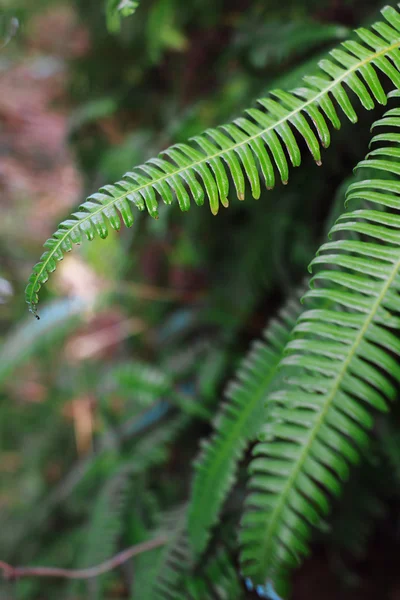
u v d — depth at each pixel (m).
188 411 1.13
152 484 1.17
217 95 1.21
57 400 1.60
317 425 0.64
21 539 1.39
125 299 1.58
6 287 1.72
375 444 0.96
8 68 2.55
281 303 1.21
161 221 1.24
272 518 0.64
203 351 1.28
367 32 0.70
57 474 1.56
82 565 1.07
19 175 2.58
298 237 1.07
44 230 2.31
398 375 0.63
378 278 0.64
